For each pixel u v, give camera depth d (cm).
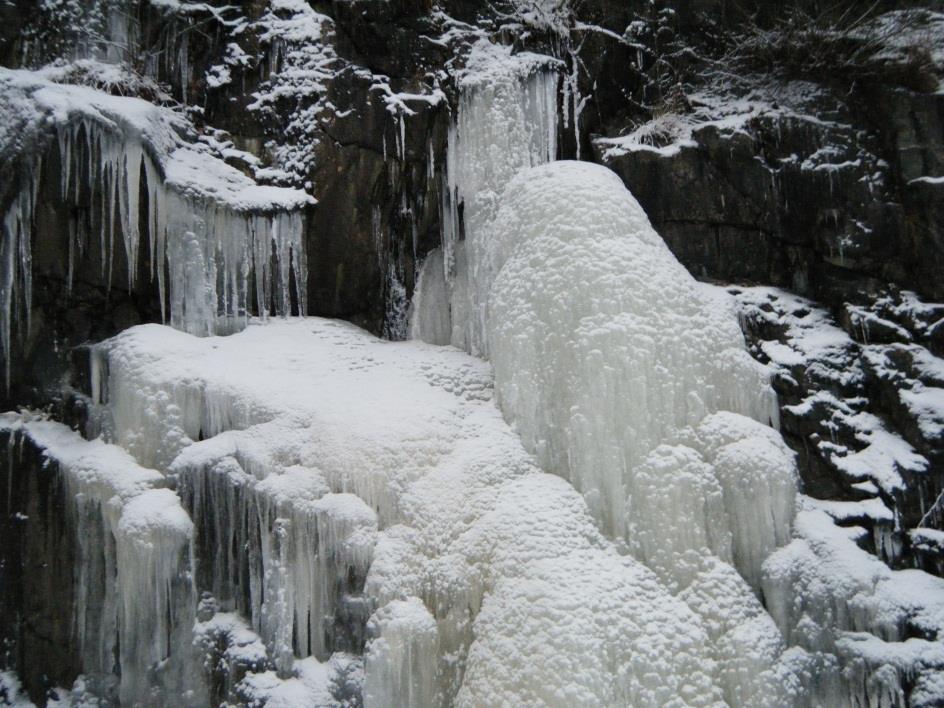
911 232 907
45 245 839
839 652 712
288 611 744
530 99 979
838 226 924
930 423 816
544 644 653
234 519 776
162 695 752
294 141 949
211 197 883
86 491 790
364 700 694
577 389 762
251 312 920
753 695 667
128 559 751
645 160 957
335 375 853
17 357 844
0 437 833
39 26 911
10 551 820
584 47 1028
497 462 773
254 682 732
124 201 851
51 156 815
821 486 817
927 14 985
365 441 778
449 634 714
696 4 1052
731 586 707
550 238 821
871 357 866
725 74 1026
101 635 780
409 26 989
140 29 954
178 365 823
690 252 951
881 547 780
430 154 973
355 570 745
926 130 919
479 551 722
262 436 795
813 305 926
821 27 1015
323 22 978
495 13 1022
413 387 848
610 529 732
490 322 844
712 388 781
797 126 949
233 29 978
